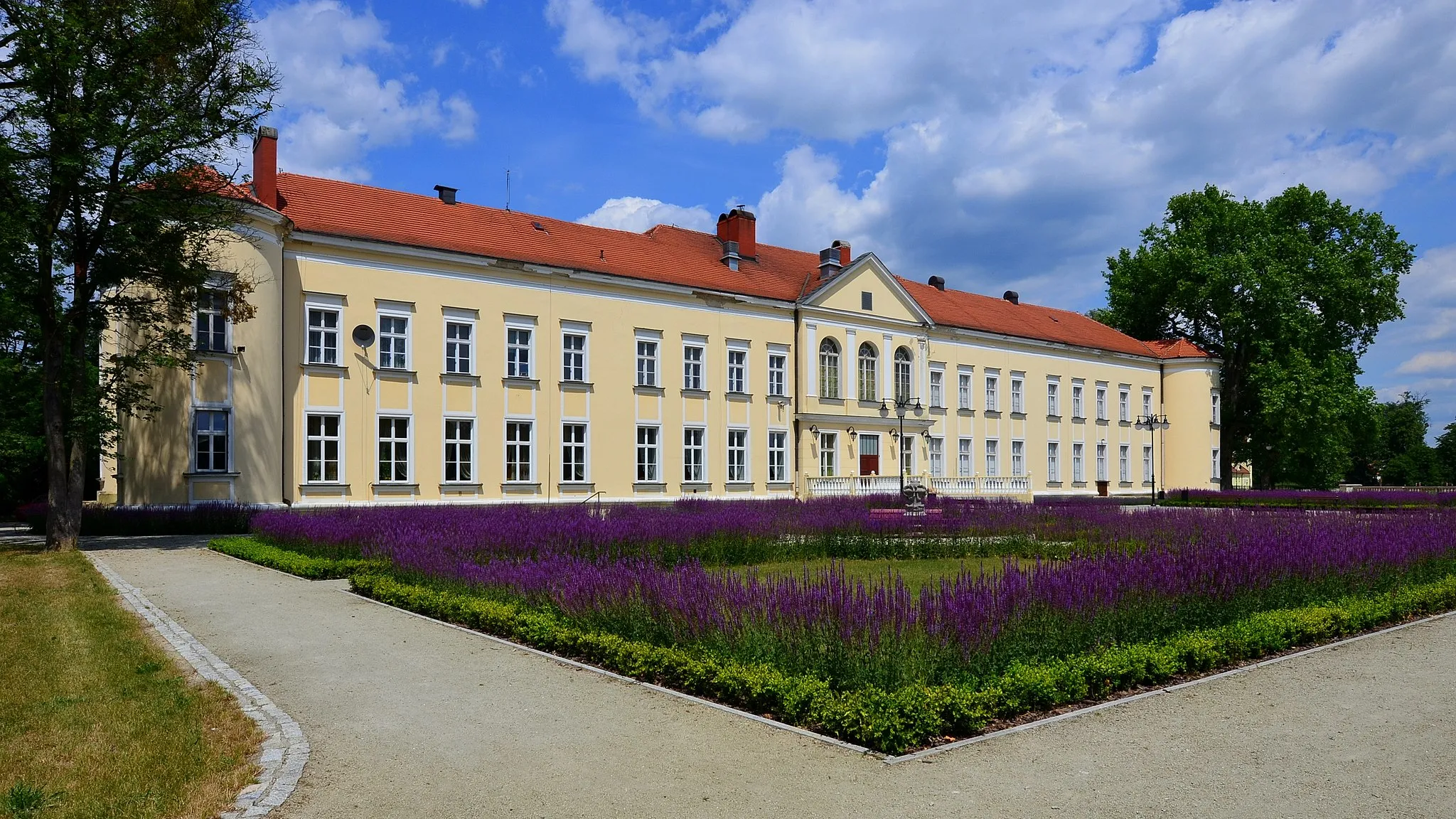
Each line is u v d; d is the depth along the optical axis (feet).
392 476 98.17
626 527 59.57
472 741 23.16
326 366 94.02
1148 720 24.66
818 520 74.74
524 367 108.58
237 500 85.35
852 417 139.44
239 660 32.30
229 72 77.66
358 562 54.19
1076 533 72.08
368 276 97.30
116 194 71.67
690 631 30.04
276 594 47.34
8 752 21.52
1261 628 33.12
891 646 25.53
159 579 52.85
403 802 18.99
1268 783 19.81
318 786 19.92
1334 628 36.55
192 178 74.79
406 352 99.81
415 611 42.16
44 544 77.20
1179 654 29.71
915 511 88.07
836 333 138.41
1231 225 175.94
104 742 22.38
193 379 83.41
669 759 21.62
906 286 165.68
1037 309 193.77
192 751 21.71
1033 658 27.76
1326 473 191.72
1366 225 172.76
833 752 22.06
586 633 33.27
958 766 20.99
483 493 103.86
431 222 108.17
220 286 83.97
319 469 93.45
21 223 68.13
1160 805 18.52
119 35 70.95
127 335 86.38
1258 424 186.60
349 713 25.64
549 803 18.92
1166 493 186.19
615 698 27.14
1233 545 44.68
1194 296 180.04
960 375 157.58
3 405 108.17
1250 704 26.37
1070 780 19.99
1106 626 30.22
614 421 115.03
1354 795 19.11
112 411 77.10
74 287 74.08
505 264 105.91
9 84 69.36
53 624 37.76
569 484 110.52
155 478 82.94
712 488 123.85
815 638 26.76
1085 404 178.09
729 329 127.34
